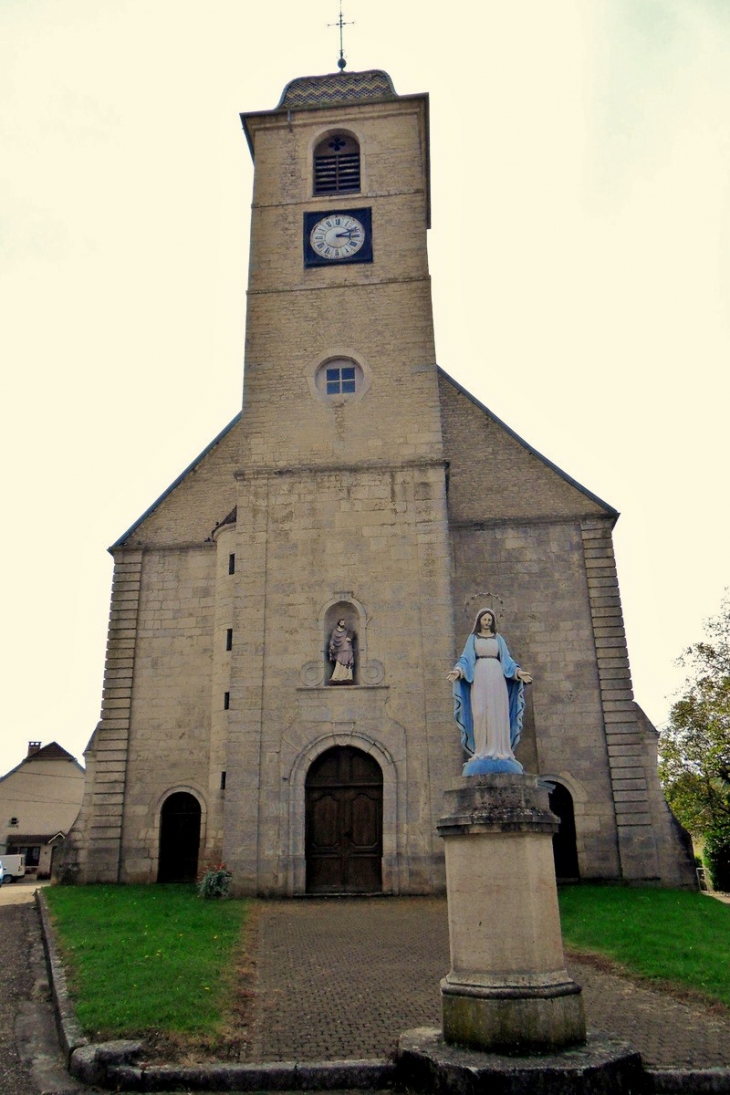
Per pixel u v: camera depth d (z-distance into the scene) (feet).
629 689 74.13
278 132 88.02
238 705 66.85
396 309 78.79
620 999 32.30
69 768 176.45
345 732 65.36
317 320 79.25
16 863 153.79
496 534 80.28
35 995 35.50
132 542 83.92
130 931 43.75
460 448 84.38
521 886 25.20
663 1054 25.43
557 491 81.46
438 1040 24.89
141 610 81.61
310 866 63.21
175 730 77.36
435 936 44.78
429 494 71.15
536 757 73.56
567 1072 22.35
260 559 70.79
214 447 87.40
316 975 35.73
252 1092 23.84
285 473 73.10
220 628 77.05
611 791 71.72
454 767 63.41
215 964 36.19
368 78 92.43
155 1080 24.13
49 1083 24.68
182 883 71.92
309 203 84.43
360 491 71.87
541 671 75.77
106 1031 27.25
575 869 70.85
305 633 68.44
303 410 75.72
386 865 61.77
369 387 75.97
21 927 53.11
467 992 24.50
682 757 107.45
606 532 79.20
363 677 66.64
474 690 29.35
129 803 75.56
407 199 83.35
